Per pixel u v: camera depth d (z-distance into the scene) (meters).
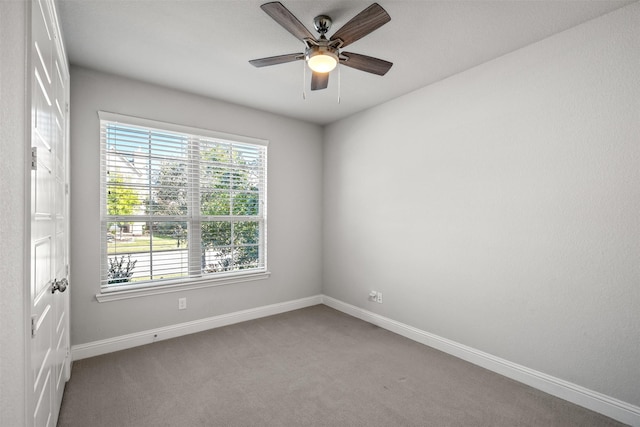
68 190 2.37
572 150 2.11
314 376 2.43
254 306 3.74
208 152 3.39
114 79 2.81
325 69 2.03
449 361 2.68
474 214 2.65
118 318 2.85
